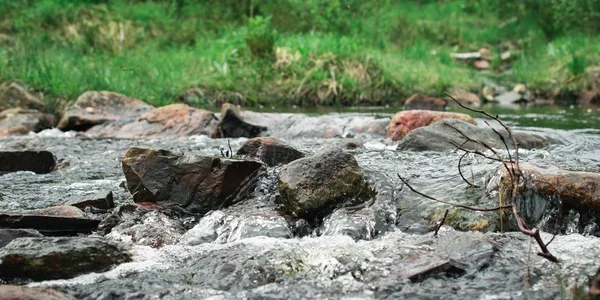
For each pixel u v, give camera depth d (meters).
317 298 6.61
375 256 7.77
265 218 9.42
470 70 39.41
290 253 7.76
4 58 29.97
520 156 12.87
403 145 14.29
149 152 10.80
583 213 9.03
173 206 10.52
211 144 17.67
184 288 6.94
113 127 21.06
